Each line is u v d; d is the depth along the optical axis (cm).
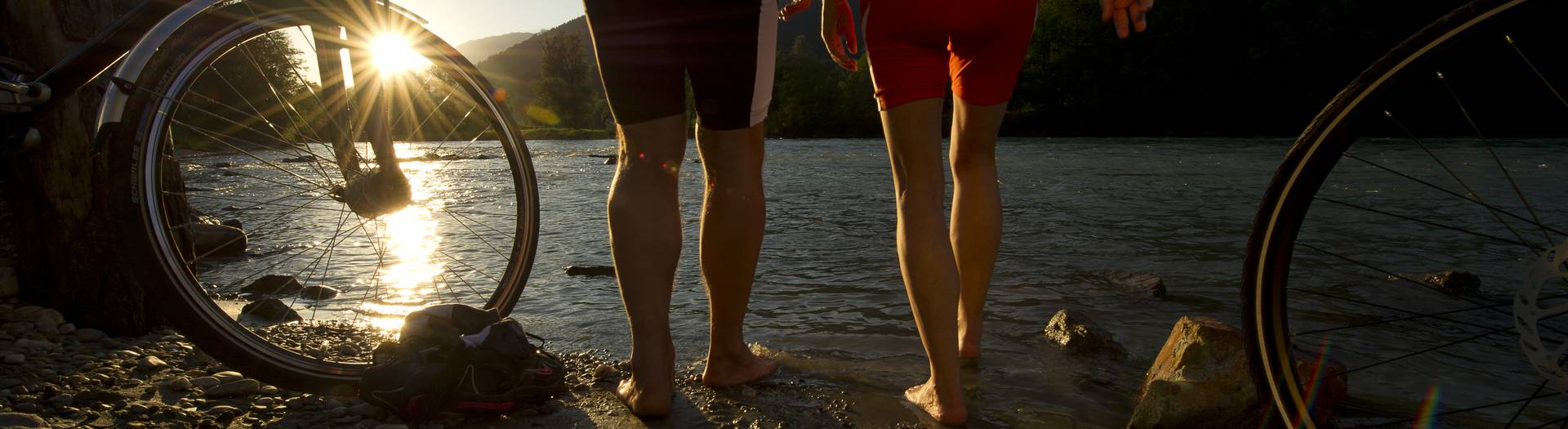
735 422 180
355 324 271
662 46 174
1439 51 125
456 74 214
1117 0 171
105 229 236
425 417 175
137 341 235
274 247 459
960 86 198
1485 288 308
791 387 204
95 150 167
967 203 211
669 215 182
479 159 1490
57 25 224
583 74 10675
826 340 252
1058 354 233
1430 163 1092
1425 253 384
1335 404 168
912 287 178
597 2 174
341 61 198
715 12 172
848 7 216
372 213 208
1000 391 201
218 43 179
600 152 2672
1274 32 4228
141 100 170
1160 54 4516
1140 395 191
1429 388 198
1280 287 143
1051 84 4934
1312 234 445
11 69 186
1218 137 3462
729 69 175
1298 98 4109
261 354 186
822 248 446
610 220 182
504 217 573
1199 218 558
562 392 198
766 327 270
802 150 2416
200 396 190
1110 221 541
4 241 240
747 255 191
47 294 237
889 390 203
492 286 346
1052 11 4988
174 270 175
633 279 180
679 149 183
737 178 186
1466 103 130
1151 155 1631
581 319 285
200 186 917
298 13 188
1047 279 342
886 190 850
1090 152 1828
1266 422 147
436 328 187
